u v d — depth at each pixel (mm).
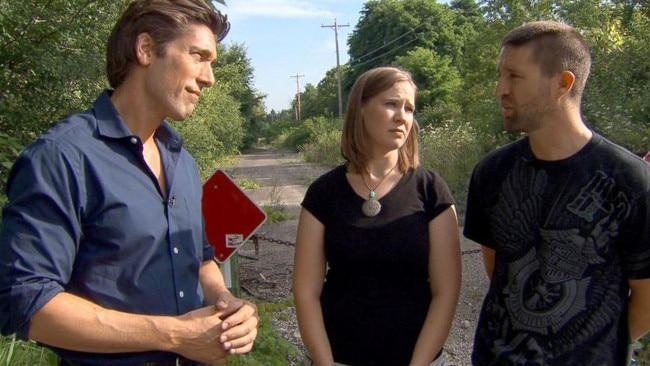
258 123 61250
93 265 1979
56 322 1822
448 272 2709
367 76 2699
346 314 2707
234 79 36969
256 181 24188
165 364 2100
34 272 1825
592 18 15109
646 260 2205
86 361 2018
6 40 7121
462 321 6188
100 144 2016
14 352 3279
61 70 7336
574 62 2215
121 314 1920
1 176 5730
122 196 2000
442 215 2730
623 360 2316
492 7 19375
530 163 2350
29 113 7164
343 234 2695
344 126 2775
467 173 14891
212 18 2156
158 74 2074
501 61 2328
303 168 32125
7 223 1869
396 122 2658
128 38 2074
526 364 2299
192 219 2270
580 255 2238
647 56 13344
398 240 2656
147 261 2049
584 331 2242
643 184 2176
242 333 2051
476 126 17250
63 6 7723
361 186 2742
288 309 6777
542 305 2295
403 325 2672
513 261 2389
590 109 12258
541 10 17875
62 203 1891
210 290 2414
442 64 45812
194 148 17281
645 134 11133
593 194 2219
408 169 2771
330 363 2666
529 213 2330
